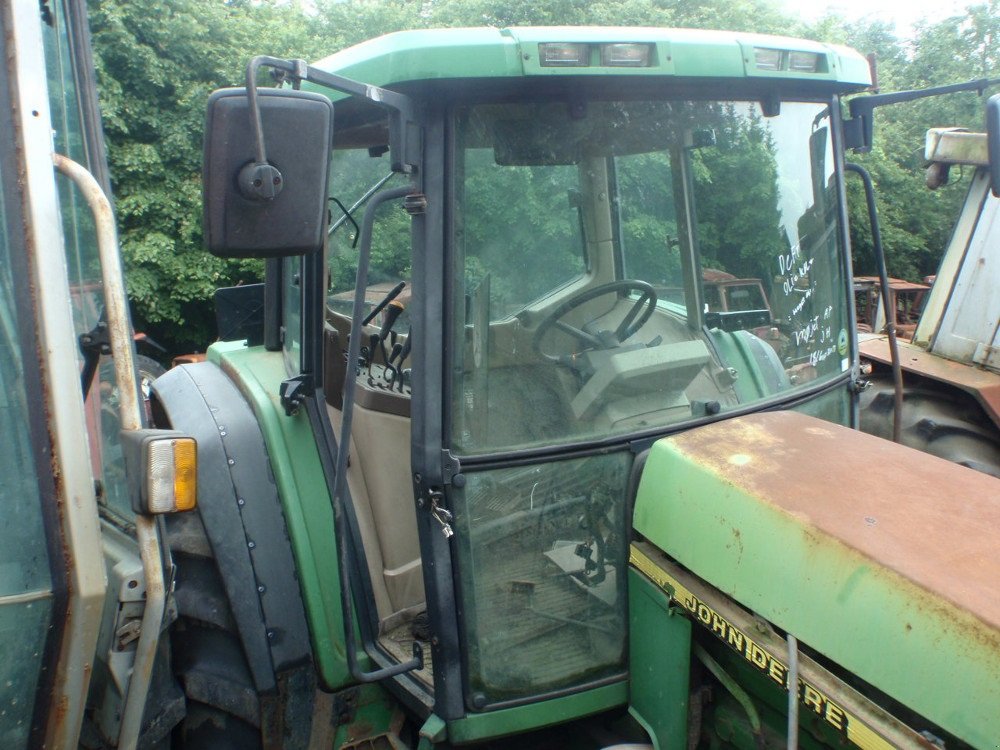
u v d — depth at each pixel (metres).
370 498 2.69
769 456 2.12
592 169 2.25
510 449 2.19
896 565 1.69
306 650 2.54
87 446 1.78
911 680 1.61
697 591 2.08
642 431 2.32
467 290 2.14
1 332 1.74
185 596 2.49
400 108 1.98
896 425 2.95
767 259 2.52
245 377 2.88
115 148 10.20
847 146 2.80
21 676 1.79
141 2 10.51
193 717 2.52
